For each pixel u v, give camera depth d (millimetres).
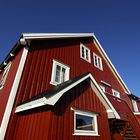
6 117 6156
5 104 6980
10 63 9820
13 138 6027
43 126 5191
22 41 8250
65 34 11781
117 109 9445
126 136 9336
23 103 6438
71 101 6348
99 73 14992
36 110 5895
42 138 4965
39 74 8406
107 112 7953
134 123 10062
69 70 10859
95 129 6758
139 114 13273
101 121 7270
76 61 12234
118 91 17172
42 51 9359
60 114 5609
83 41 14875
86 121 6645
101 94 7879
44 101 5047
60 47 11172
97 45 17125
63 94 6121
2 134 5801
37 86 7949
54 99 5297
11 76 8086
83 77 7242
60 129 5352
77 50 13117
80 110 6523
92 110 7133
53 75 9250
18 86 7098
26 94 7246
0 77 11641
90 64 14141
